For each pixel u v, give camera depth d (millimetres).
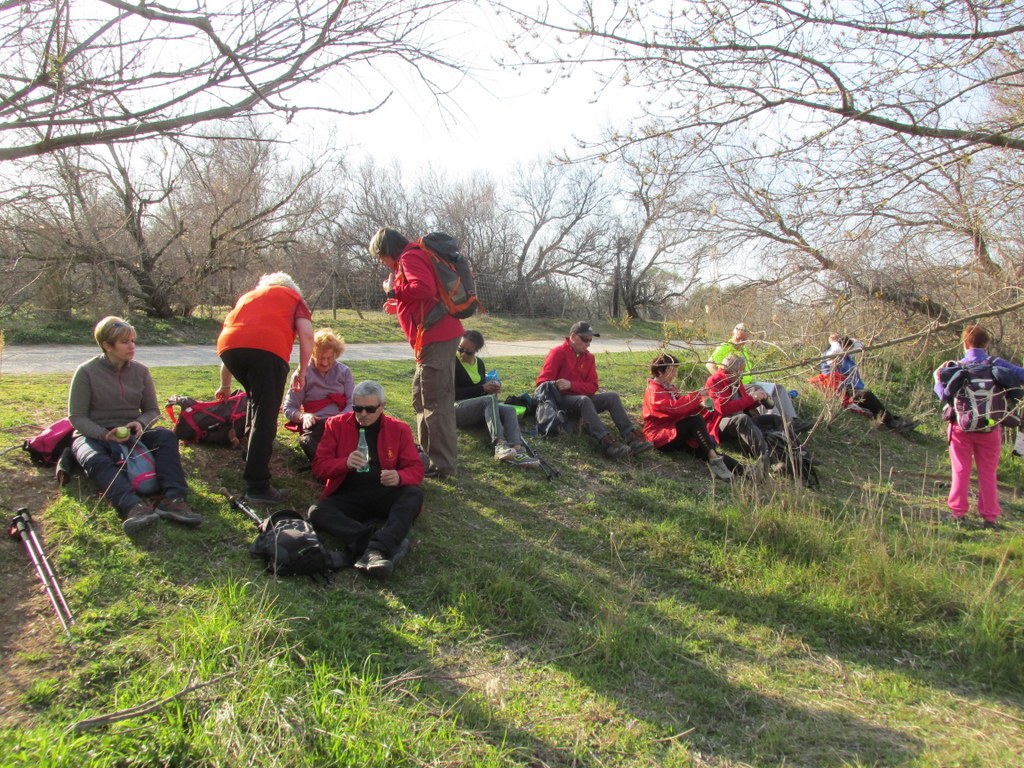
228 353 4816
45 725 2932
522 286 29453
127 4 2945
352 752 3010
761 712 3832
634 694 3834
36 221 6027
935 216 6016
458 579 4586
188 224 16281
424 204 32844
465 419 6875
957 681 4332
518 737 3369
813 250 6512
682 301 12031
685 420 7219
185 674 3283
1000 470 8828
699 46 4809
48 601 3727
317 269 21219
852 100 5156
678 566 5375
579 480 6547
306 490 5379
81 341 13164
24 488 4629
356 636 3891
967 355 7051
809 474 7449
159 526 4438
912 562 5496
